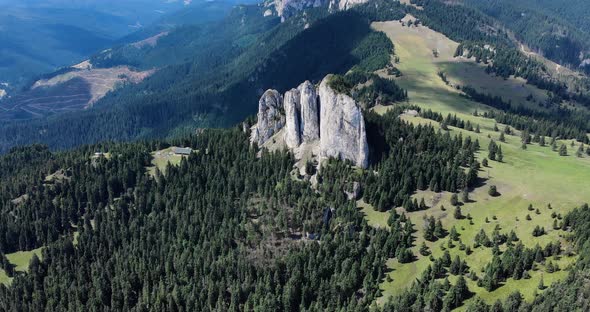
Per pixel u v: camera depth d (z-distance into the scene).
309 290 186.50
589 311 132.00
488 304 157.12
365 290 183.00
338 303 177.38
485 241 186.88
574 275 147.38
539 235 182.88
